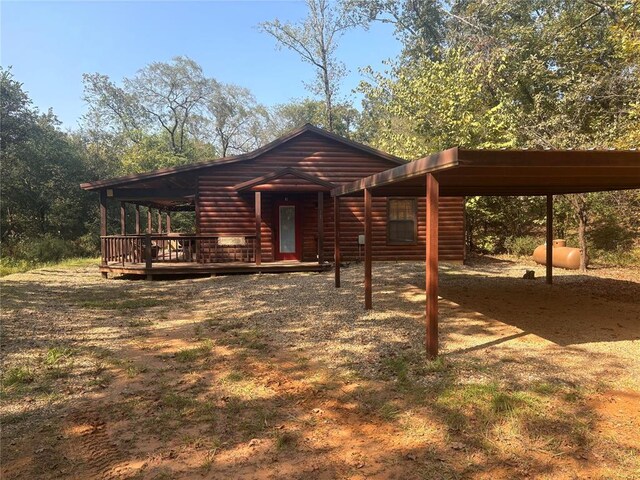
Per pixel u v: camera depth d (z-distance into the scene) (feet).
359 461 9.26
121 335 19.52
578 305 24.29
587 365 14.69
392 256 46.44
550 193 31.22
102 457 9.55
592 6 52.85
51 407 12.12
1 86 68.49
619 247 46.19
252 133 156.87
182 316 23.30
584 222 39.47
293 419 11.25
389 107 60.75
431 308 15.26
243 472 8.95
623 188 27.94
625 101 38.81
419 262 45.29
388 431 10.51
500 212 56.49
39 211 75.77
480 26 67.87
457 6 85.40
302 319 21.86
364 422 11.02
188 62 128.26
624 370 14.20
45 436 10.51
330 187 39.47
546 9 69.10
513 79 57.57
